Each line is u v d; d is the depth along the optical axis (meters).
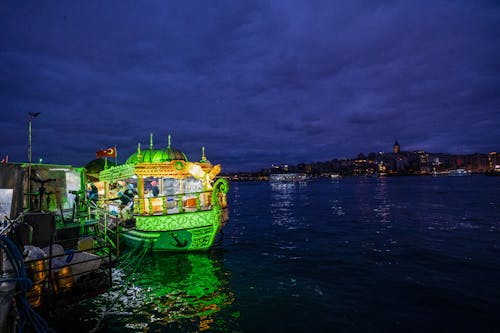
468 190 79.06
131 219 15.77
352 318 8.90
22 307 5.49
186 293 10.70
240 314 9.06
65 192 15.45
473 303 9.98
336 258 16.12
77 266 7.52
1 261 5.39
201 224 14.69
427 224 27.98
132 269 13.28
